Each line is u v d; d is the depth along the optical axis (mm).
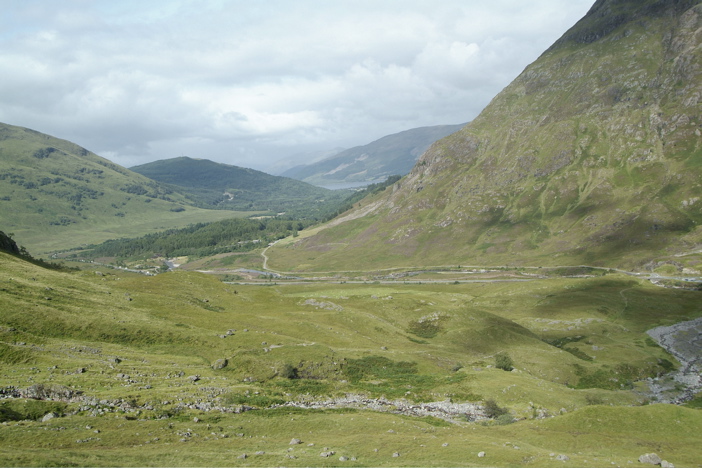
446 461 48156
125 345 92438
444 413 77188
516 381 93188
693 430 63781
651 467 50219
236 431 58219
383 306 167125
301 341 108312
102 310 105750
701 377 122438
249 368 88250
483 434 62969
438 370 104000
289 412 68688
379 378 95000
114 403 60344
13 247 160875
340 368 95875
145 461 43125
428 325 150375
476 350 129375
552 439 61438
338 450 51688
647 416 67500
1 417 50688
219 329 113812
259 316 138750
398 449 52844
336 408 73812
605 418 67500
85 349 82812
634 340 156625
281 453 49094
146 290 142625
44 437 47000
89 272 151750
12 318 86250
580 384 113938
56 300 102438
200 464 43438
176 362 87688
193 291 156625
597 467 48250
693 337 159125
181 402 65500
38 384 59531
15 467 36781
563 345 151875
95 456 42906
